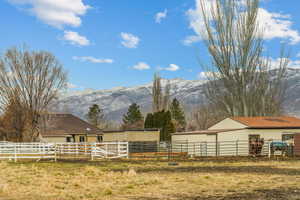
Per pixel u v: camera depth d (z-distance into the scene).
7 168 26.47
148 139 47.09
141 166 27.84
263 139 39.16
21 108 54.75
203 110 87.06
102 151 36.72
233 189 15.62
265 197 13.48
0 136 55.53
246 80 54.50
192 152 45.62
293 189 15.39
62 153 43.28
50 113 59.19
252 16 54.62
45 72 56.38
